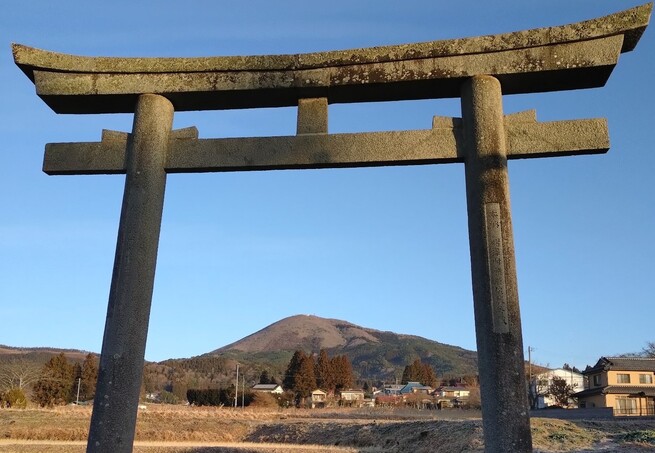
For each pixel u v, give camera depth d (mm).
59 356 83375
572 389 68438
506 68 9922
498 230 9219
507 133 9883
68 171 10664
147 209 10062
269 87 10445
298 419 55344
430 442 32312
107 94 10711
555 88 10359
